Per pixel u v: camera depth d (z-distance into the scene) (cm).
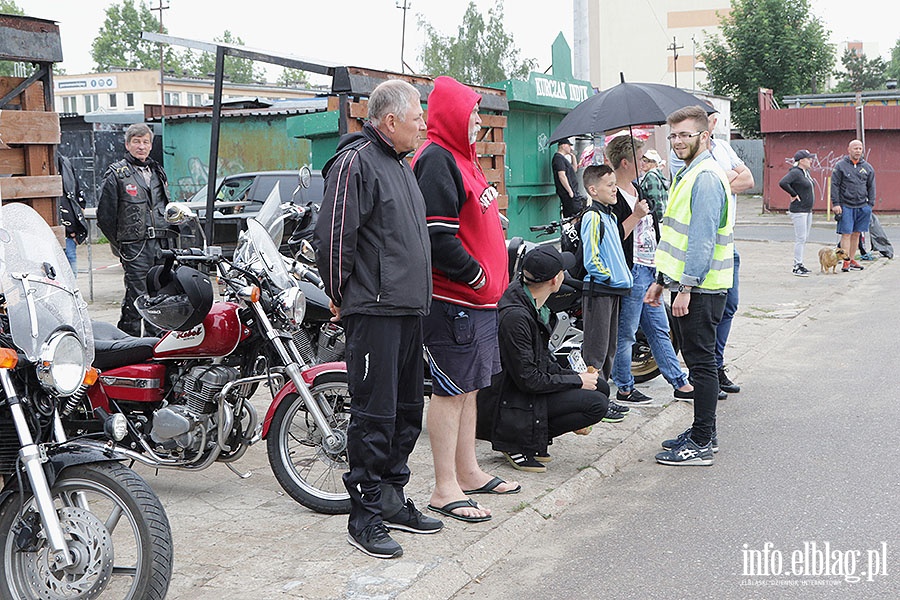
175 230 791
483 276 462
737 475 562
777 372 834
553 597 406
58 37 617
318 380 491
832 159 2720
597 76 6288
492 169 977
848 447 608
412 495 527
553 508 512
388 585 405
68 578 363
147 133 776
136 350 495
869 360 866
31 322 366
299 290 491
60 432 376
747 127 4434
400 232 425
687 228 562
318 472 548
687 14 6894
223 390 479
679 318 580
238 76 7669
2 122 577
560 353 656
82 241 1145
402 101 425
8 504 371
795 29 4372
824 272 1480
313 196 1132
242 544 458
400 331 432
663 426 672
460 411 489
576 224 662
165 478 570
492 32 4591
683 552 450
